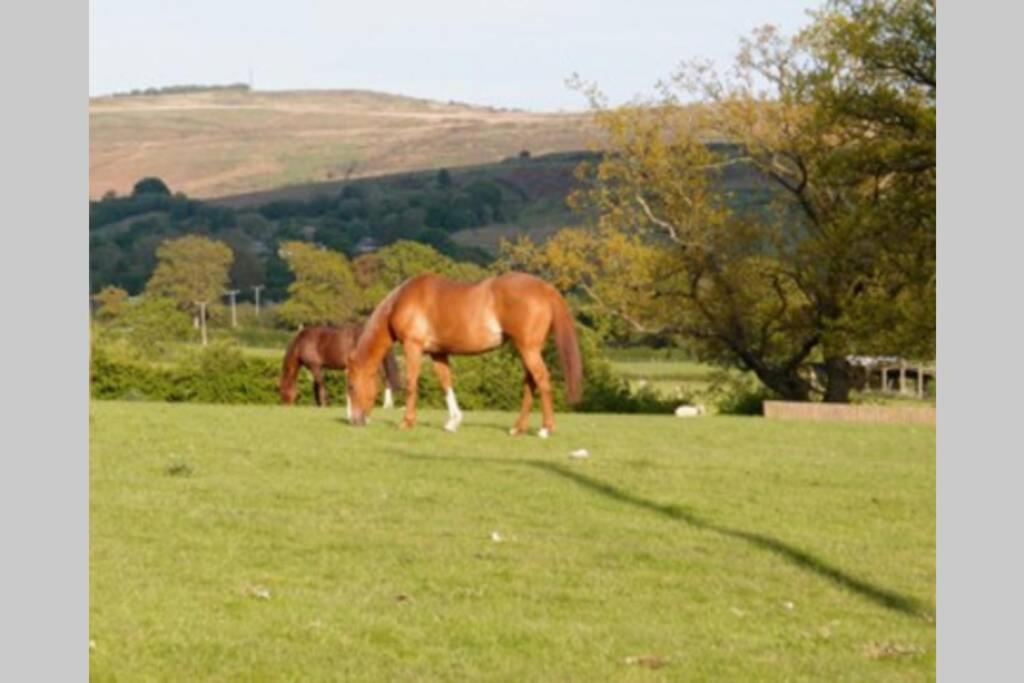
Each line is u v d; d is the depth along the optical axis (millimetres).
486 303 33219
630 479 26609
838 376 72125
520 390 61500
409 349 33812
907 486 27188
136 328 92375
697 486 26234
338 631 15461
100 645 14469
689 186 73312
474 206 192500
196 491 23641
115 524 20328
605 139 74500
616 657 15070
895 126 67750
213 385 64750
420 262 124625
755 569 19531
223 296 144625
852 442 36031
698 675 14523
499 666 14555
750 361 73688
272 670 14008
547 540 20750
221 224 198375
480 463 27969
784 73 72500
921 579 19234
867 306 66812
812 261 70812
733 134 73188
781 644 15883
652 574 18938
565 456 29688
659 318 73875
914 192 67312
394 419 37531
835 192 72875
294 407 44438
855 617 17188
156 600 16250
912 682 14555
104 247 174375
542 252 74375
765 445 34312
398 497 23969
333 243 181375
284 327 124562
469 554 19469
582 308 74188
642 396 65688
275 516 21578
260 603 16406
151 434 31250
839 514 24172
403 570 18406
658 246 73438
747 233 72688
